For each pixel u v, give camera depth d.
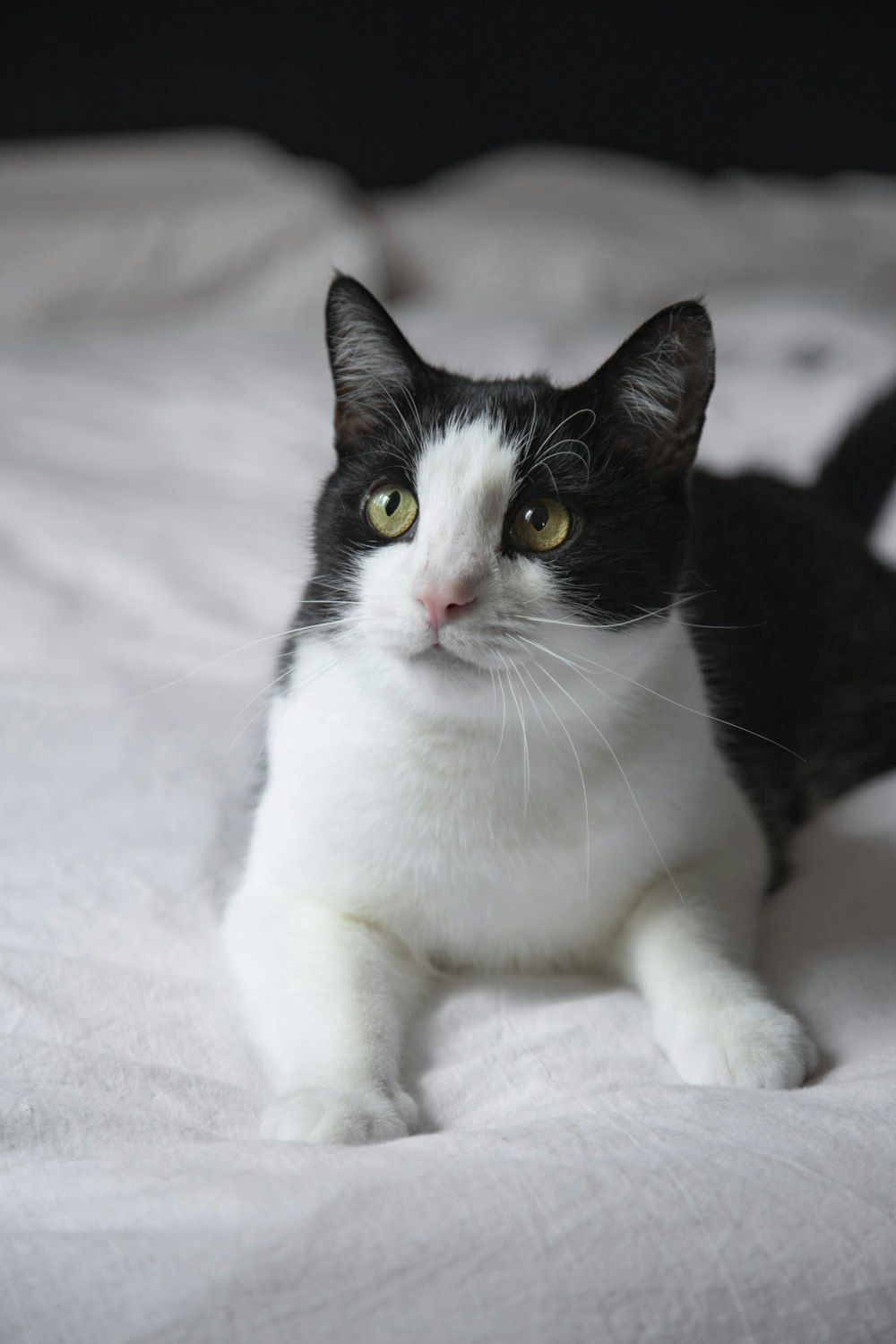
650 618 1.20
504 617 1.10
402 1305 0.69
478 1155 0.83
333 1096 0.97
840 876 1.33
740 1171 0.80
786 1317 0.71
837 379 3.26
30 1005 1.09
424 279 4.78
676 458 1.26
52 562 2.26
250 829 1.37
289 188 4.62
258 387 3.34
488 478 1.15
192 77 4.91
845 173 5.26
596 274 4.60
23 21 4.74
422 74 5.06
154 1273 0.71
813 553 1.71
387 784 1.18
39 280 4.29
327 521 1.28
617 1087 1.01
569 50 5.09
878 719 1.63
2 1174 0.87
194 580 2.18
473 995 1.17
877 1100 0.90
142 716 1.65
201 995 1.16
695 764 1.25
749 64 5.13
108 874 1.32
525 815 1.17
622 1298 0.70
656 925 1.18
